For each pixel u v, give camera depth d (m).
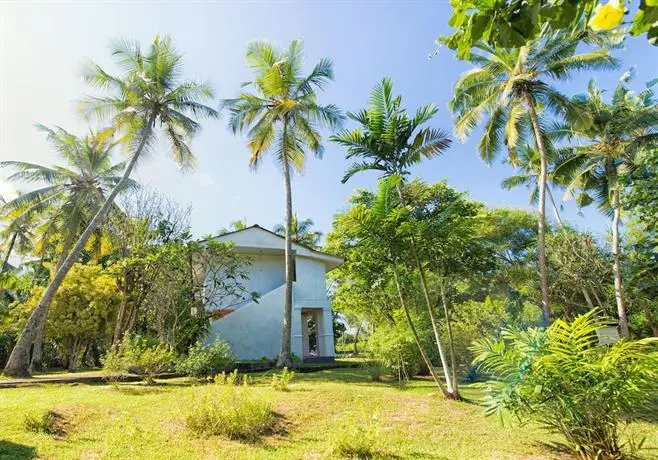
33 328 13.49
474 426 6.94
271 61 16.84
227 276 17.52
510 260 25.41
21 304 21.84
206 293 17.33
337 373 14.22
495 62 16.84
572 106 16.03
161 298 14.78
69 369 21.48
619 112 19.17
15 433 6.00
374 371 12.92
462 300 16.39
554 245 20.56
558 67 15.56
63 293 20.06
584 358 4.68
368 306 18.58
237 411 6.55
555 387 4.71
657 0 1.52
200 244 16.69
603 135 19.27
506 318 13.36
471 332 12.55
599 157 19.30
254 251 21.23
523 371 4.93
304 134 18.05
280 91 16.80
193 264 16.84
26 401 7.95
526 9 1.66
